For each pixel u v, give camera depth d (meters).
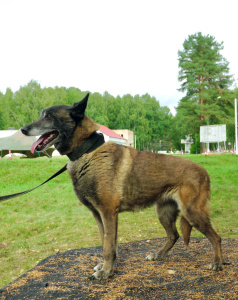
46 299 2.88
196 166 3.68
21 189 12.59
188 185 3.55
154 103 105.19
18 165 16.52
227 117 44.91
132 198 3.60
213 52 45.94
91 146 3.48
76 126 3.49
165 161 3.67
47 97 71.44
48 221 8.12
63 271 3.74
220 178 14.23
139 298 2.81
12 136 25.06
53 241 6.52
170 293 2.88
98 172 3.42
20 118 67.25
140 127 92.88
